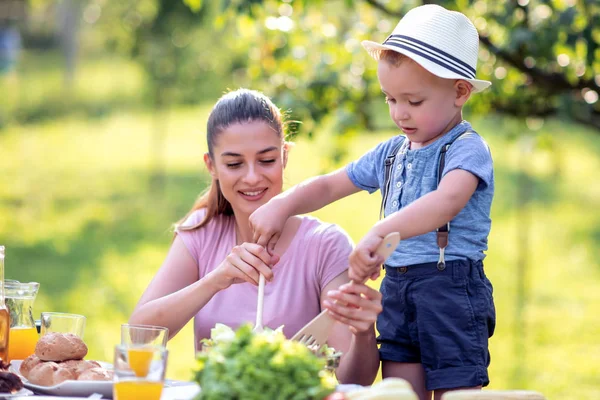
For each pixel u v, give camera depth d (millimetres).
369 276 2285
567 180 19812
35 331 2830
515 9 5035
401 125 2547
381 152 2779
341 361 2664
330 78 5723
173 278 3051
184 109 29469
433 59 2414
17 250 12766
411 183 2598
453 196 2371
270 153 2861
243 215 2957
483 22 5277
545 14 5066
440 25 2457
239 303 2949
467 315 2531
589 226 15633
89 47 36250
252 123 2840
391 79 2480
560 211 16781
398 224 2305
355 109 5844
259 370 1882
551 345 9180
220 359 1946
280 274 2967
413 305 2607
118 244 13539
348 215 15797
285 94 5727
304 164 18375
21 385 2326
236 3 5301
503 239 14375
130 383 2094
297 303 2941
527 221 13562
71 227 14484
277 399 1875
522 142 7207
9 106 28141
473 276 2561
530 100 5754
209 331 2951
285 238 3008
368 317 2303
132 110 29500
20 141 23188
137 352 2105
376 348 2637
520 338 9414
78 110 28828
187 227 3135
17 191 17125
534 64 5297
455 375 2523
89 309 9891
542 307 10734
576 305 10875
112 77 34562
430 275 2555
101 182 18547
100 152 22359
